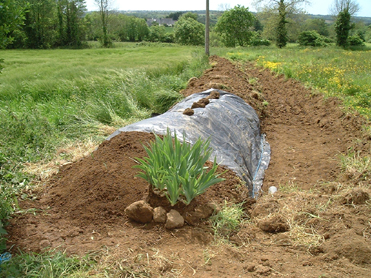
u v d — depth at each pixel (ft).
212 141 19.89
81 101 30.37
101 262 10.44
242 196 15.52
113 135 19.81
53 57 91.81
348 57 67.10
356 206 13.98
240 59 76.74
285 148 25.27
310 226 12.98
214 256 11.07
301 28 171.01
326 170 21.12
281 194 16.52
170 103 31.24
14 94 34.35
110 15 191.21
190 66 54.03
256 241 12.48
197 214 13.06
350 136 25.17
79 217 13.05
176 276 9.98
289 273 10.21
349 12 141.18
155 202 13.38
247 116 26.27
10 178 16.62
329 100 32.86
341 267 10.48
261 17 149.79
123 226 12.58
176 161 12.96
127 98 30.48
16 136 21.25
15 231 12.02
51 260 10.21
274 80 49.57
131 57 84.07
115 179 14.82
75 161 18.53
